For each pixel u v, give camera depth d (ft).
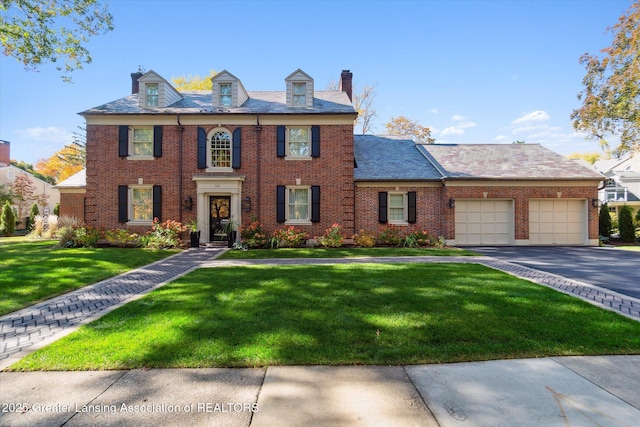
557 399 9.61
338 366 11.59
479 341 13.51
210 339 13.65
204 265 33.73
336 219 53.88
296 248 49.62
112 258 36.73
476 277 26.02
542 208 55.31
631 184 94.94
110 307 19.24
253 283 24.20
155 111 53.11
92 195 52.60
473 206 55.36
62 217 61.41
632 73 65.51
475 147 67.00
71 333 14.65
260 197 53.62
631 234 59.72
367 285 23.27
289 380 10.64
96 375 11.02
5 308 18.62
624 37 67.26
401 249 47.65
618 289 23.65
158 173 53.16
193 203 53.16
